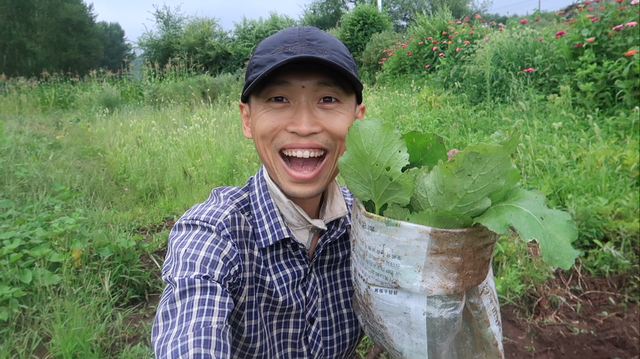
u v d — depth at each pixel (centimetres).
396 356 111
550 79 588
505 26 872
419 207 94
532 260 303
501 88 609
